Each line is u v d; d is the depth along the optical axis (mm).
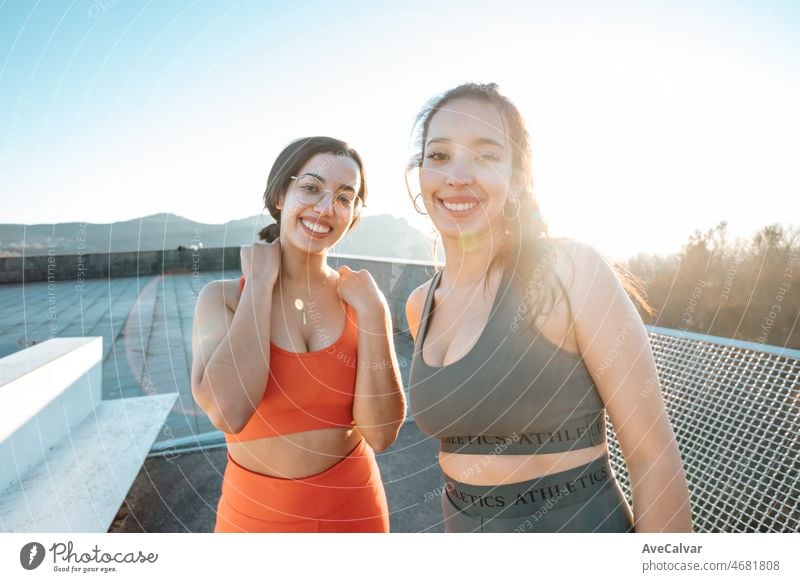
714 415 1498
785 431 1318
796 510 1191
